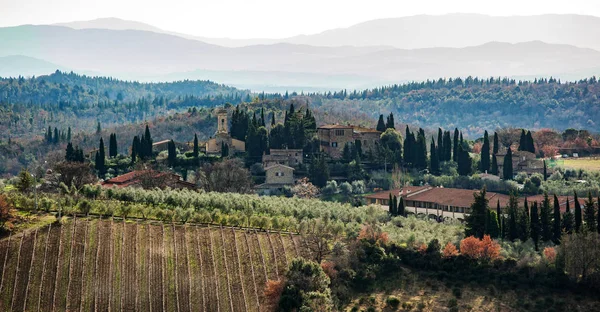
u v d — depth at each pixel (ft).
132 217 415.85
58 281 337.52
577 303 349.41
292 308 320.29
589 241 367.86
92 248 366.22
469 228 434.30
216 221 421.18
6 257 347.56
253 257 378.53
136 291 339.77
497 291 360.07
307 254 383.86
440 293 359.46
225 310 334.85
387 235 408.26
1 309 315.99
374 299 351.46
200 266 365.40
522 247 407.44
